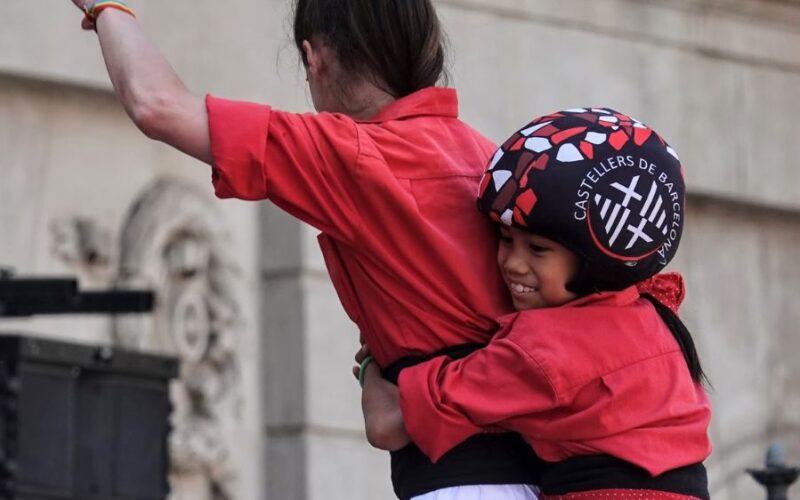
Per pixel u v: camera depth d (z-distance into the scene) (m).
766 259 18.33
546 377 5.52
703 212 17.89
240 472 14.27
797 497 16.28
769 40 18.48
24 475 9.10
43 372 9.28
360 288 5.84
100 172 13.81
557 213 5.52
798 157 18.42
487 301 5.74
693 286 17.62
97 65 13.73
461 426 5.63
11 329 13.07
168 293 13.88
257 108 5.67
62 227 13.47
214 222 14.26
